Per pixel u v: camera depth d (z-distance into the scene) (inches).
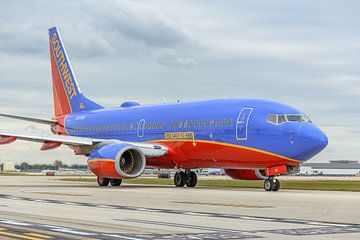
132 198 1633.9
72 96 3277.6
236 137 2263.8
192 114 2479.1
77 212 1176.8
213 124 2363.4
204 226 949.8
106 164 2406.5
